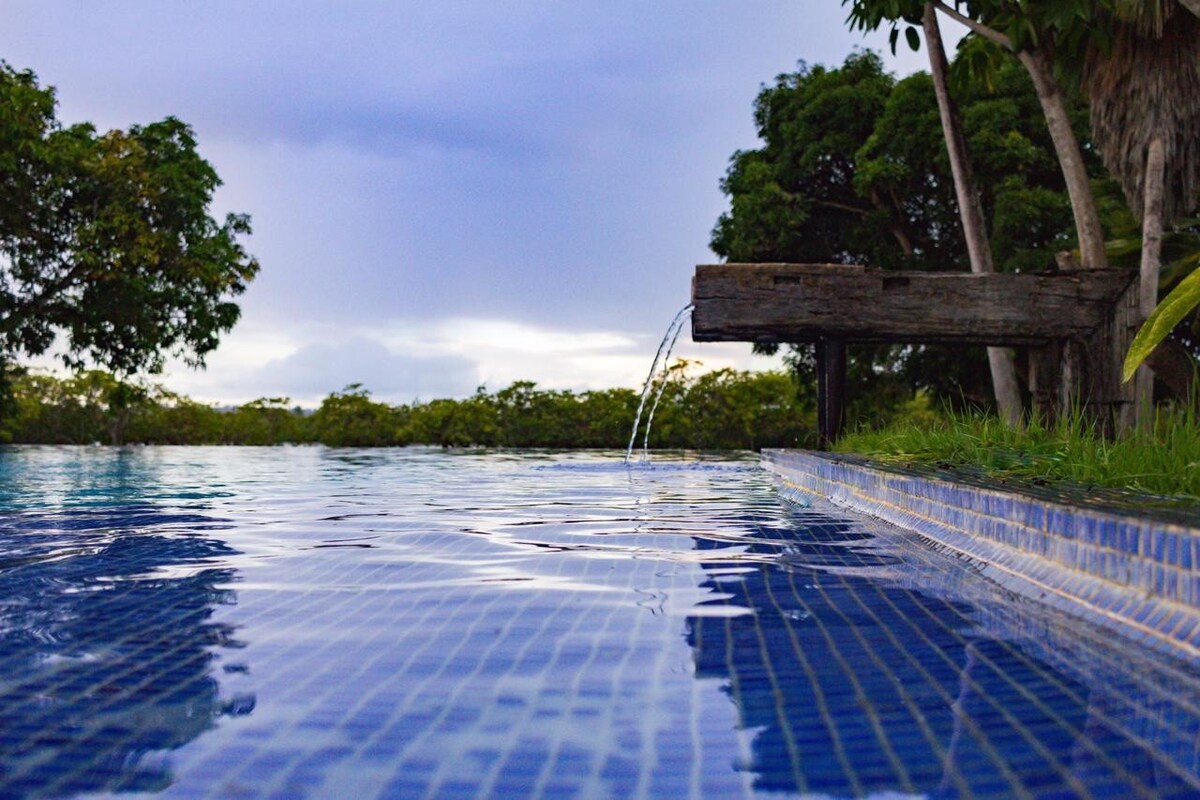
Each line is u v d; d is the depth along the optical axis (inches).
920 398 695.1
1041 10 267.6
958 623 73.8
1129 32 268.2
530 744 46.5
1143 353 134.0
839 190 627.2
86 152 589.6
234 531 146.6
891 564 106.7
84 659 63.9
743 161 645.3
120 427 1228.5
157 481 294.4
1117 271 267.3
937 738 46.1
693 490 246.7
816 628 72.7
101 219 573.9
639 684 57.1
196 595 88.4
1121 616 68.3
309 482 290.7
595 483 281.7
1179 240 367.9
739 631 71.8
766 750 45.2
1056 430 183.0
